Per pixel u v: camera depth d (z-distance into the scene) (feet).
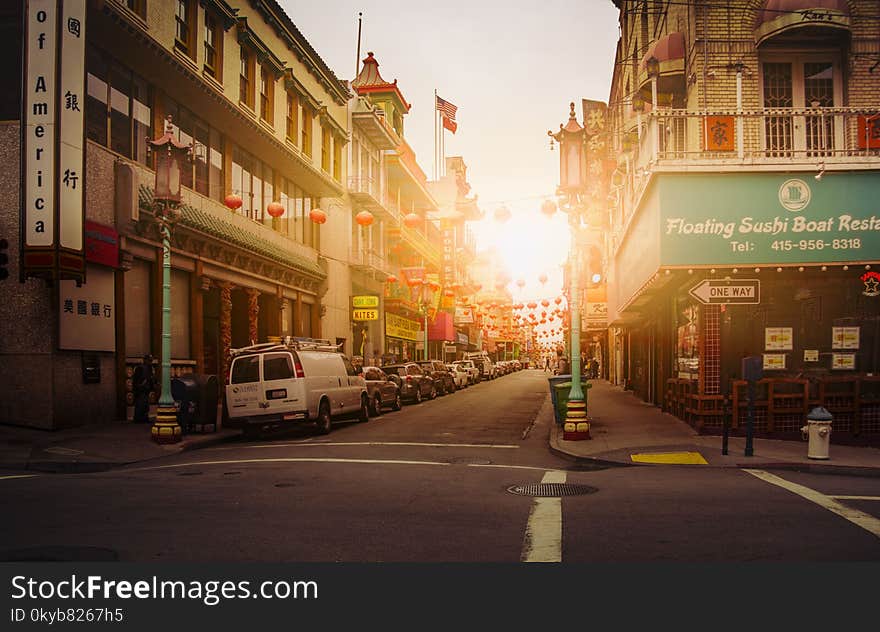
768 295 50.31
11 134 53.06
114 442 48.78
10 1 53.78
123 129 61.67
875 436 49.47
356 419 73.20
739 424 50.34
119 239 59.11
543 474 37.63
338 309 113.70
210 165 76.33
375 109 128.98
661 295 68.13
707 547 21.45
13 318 52.60
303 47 97.30
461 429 63.82
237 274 80.84
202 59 71.92
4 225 52.85
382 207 127.44
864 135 49.26
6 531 23.54
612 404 82.99
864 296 50.08
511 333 296.92
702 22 55.01
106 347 57.72
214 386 57.72
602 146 104.01
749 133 53.26
